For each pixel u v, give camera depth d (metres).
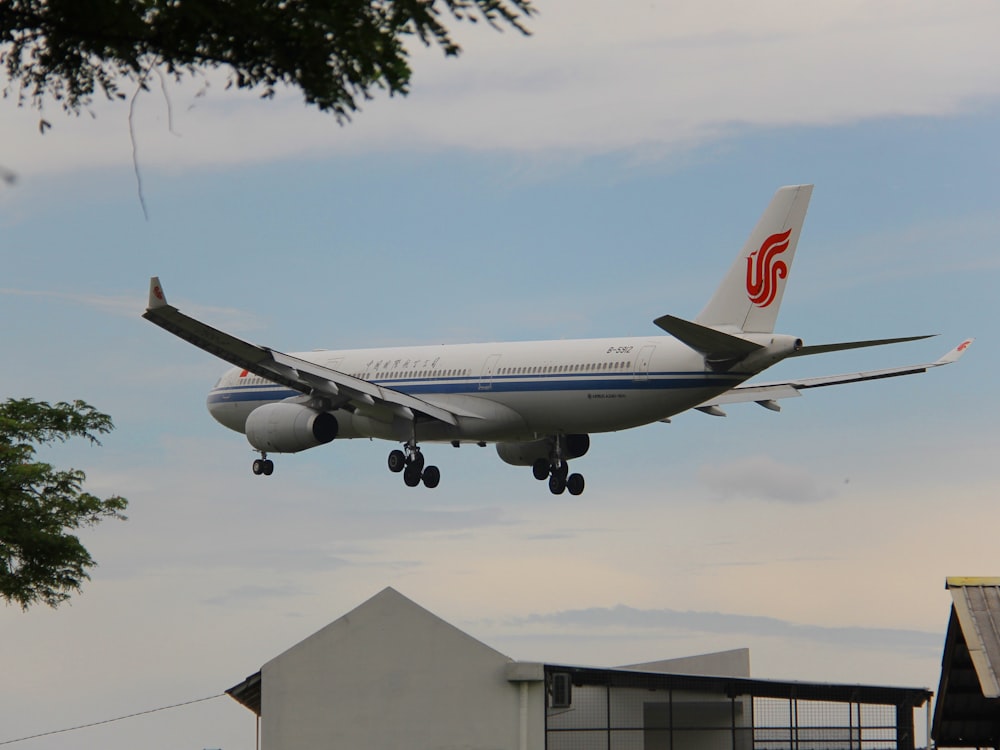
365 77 47.72
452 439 194.12
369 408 192.38
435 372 195.62
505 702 120.19
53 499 136.00
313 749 121.88
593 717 122.12
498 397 187.88
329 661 122.62
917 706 131.25
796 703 129.62
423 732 120.88
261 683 123.38
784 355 159.12
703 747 125.19
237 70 48.28
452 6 45.75
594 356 178.38
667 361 170.75
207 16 45.72
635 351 174.62
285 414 189.25
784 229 169.12
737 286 171.38
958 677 110.94
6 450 134.25
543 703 120.19
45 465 134.38
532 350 186.50
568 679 120.81
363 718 121.69
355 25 46.41
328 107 48.31
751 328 169.88
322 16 46.09
